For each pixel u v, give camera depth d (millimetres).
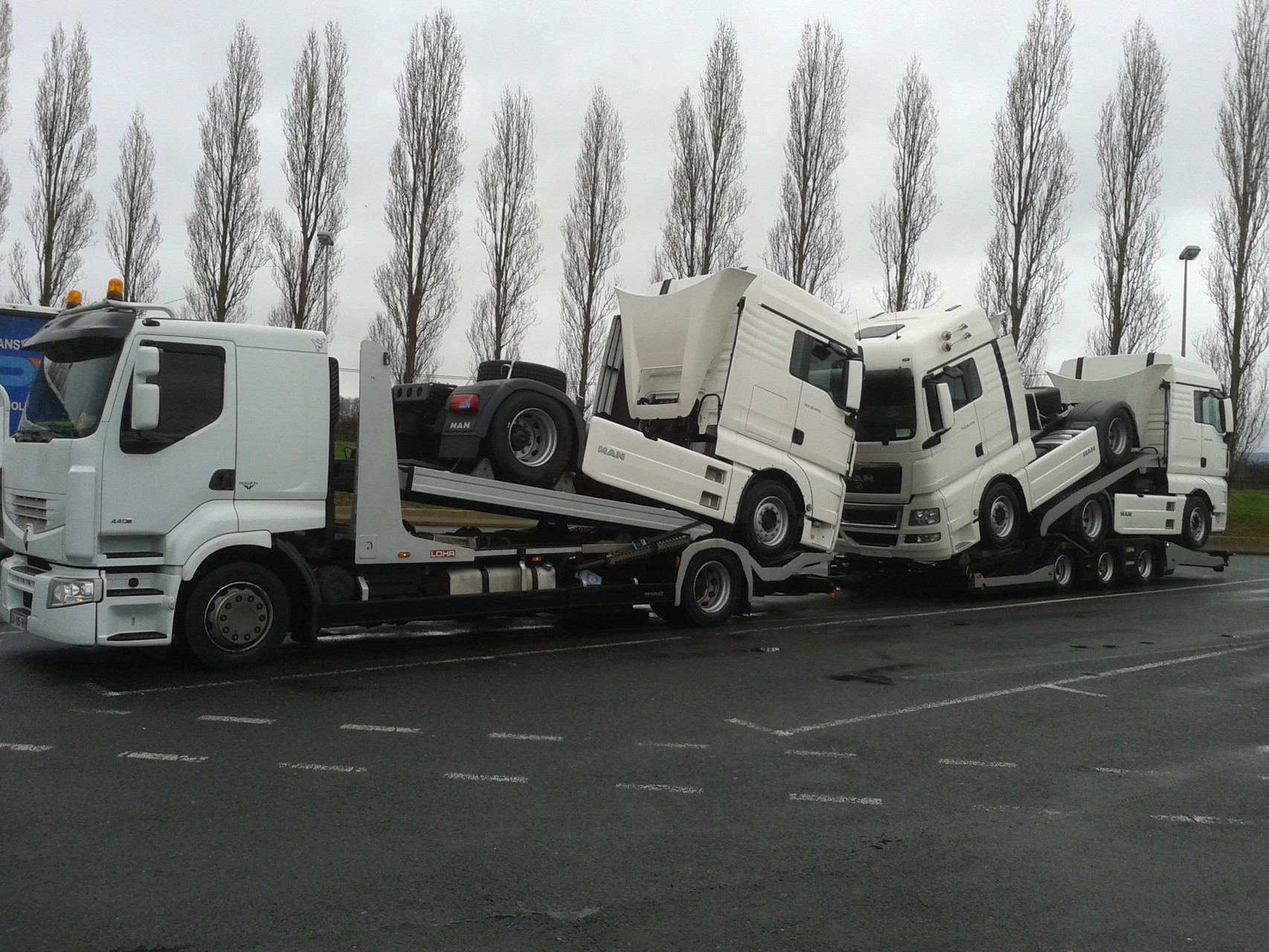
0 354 12484
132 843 4527
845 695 7977
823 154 26922
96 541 7340
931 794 5602
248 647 8195
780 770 5945
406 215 26062
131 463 7457
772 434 11148
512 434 9336
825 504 11836
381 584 8812
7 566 8320
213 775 5516
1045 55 27250
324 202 26266
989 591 15547
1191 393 17125
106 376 7465
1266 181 30938
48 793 5164
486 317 27156
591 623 11578
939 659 9688
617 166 27516
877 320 14297
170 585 7637
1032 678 8852
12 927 3717
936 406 13195
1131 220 28703
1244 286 31359
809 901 4160
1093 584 15969
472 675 8391
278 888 4109
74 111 26328
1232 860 4746
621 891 4195
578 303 27562
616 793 5438
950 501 13359
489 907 3998
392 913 3924
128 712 6809
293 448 8164
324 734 6391
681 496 10438
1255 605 14219
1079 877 4492
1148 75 28438
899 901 4184
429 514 9969
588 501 9828
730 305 10656
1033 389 16312
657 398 11031
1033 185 27359
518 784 5527
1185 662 9773
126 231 27312
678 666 9016
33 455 7922
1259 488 34125
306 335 8273
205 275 25938
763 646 10141
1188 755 6535
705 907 4066
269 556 8320
